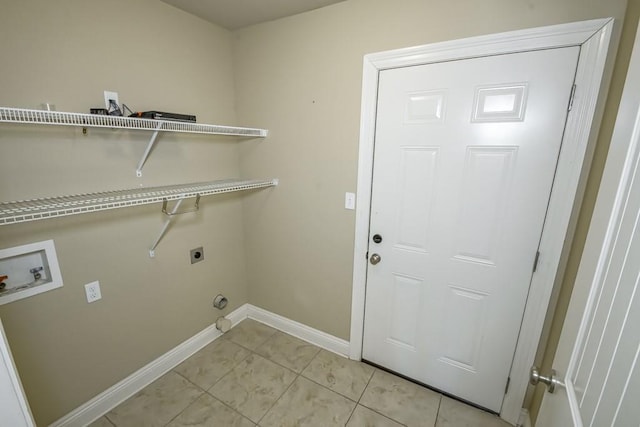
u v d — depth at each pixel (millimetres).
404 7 1438
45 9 1188
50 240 1300
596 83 1117
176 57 1718
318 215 1958
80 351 1465
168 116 1469
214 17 1816
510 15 1229
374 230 1776
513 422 1548
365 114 1633
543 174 1283
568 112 1196
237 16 1796
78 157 1357
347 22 1599
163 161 1728
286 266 2201
